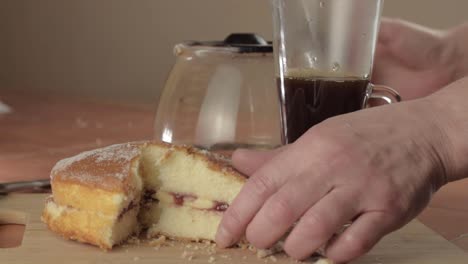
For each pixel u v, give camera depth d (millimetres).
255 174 709
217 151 919
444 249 758
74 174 764
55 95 1746
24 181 919
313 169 686
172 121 932
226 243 722
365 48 809
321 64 806
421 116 723
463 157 714
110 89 2035
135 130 1256
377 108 736
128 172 755
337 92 798
